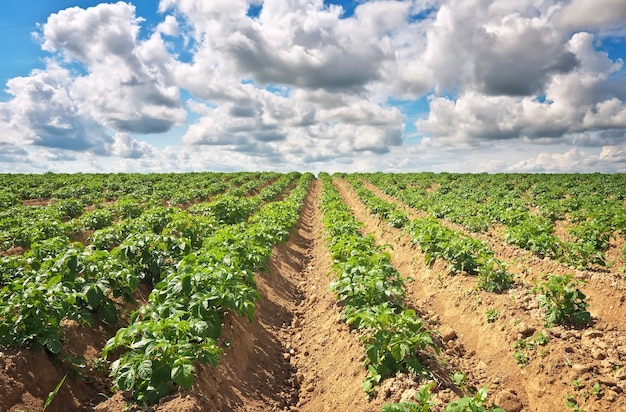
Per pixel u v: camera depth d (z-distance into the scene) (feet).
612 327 28.71
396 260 55.72
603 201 83.20
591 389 22.77
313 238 78.33
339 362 29.27
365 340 28.30
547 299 30.04
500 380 26.61
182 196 99.40
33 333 22.11
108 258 30.07
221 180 174.81
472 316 33.99
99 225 57.26
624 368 23.38
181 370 19.66
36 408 19.76
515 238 50.96
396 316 25.57
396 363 24.71
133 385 19.53
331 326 34.47
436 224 50.90
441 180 171.73
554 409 23.40
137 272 35.27
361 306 30.81
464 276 39.40
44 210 65.10
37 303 22.58
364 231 77.97
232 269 31.07
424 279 45.29
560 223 73.31
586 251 42.57
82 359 23.44
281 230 57.67
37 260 34.83
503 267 37.14
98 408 19.99
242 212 69.21
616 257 50.31
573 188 115.96
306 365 31.76
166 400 19.81
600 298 35.22
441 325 35.22
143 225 46.98
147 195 97.19
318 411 26.09
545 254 47.09
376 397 23.09
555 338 27.17
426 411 18.01
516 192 123.24
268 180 191.11
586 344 26.48
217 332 25.64
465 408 17.31
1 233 45.47
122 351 26.89
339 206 86.74
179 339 21.83
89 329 26.66
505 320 30.50
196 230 46.85
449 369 26.86
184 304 27.27
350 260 36.09
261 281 43.52
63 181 132.67
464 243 42.98
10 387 19.53
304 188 150.41
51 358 22.54
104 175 169.68
